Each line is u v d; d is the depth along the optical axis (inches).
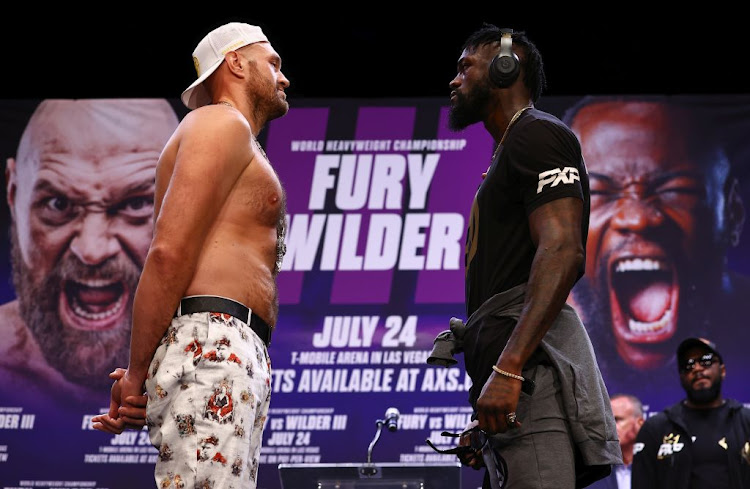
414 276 231.0
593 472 84.8
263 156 92.8
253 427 84.7
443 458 217.6
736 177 231.1
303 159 240.5
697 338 201.3
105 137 239.9
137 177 237.6
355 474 149.9
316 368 224.7
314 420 221.3
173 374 81.0
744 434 183.8
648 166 232.5
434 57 275.0
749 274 224.1
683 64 271.3
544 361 83.1
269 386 86.7
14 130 239.5
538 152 85.0
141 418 84.7
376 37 273.7
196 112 89.0
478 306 89.1
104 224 234.1
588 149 234.7
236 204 87.5
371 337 226.7
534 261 81.3
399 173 239.0
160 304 81.6
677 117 235.5
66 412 222.4
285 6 270.8
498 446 82.9
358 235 234.2
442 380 223.0
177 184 83.2
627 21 268.4
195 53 99.3
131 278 231.1
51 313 228.2
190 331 82.0
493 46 95.3
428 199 236.8
